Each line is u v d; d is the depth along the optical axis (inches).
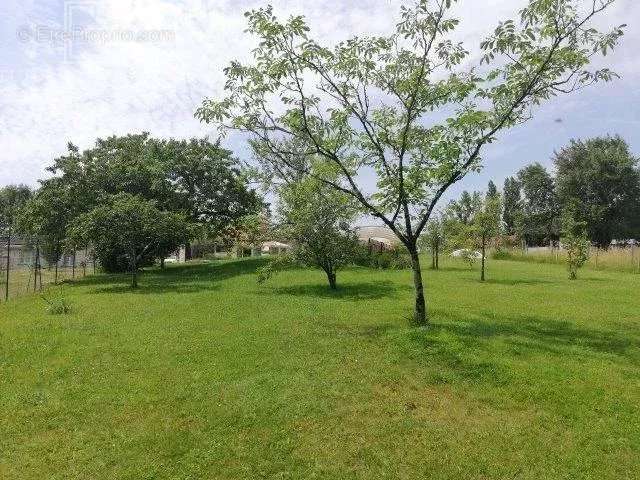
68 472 179.9
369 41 366.9
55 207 998.4
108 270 1250.0
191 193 1227.2
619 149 1956.2
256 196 1253.7
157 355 319.3
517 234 2283.5
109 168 1087.6
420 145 382.9
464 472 180.7
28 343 355.6
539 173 2397.9
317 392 250.1
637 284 711.7
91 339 366.3
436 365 290.0
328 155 398.0
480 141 367.9
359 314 456.1
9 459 189.3
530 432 210.2
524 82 364.2
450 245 998.4
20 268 1370.6
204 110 376.8
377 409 231.6
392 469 182.2
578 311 471.8
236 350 327.6
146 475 177.9
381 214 399.5
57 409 233.6
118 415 226.7
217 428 212.5
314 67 365.1
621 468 183.0
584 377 269.6
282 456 190.9
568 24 336.5
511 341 340.8
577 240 827.4
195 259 2020.2
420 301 399.5
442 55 362.9
